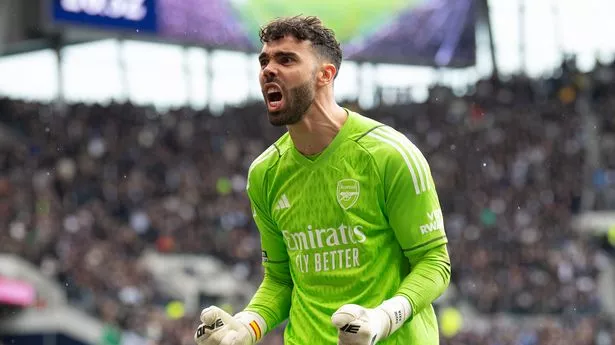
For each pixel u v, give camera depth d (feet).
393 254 27.78
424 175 27.30
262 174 28.81
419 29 196.34
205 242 158.71
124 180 168.66
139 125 189.47
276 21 27.02
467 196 182.91
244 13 178.09
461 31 200.95
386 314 25.35
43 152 171.53
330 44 27.35
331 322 26.50
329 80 27.48
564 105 215.92
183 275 150.82
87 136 180.24
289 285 30.32
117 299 135.13
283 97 26.63
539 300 158.71
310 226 27.96
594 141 205.57
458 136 203.62
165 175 174.70
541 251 169.07
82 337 126.93
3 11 174.91
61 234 142.51
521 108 214.69
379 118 212.64
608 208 189.26
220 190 173.47
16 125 181.47
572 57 229.66
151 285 143.13
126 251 148.87
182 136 188.96
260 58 27.12
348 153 27.55
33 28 176.14
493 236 172.96
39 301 127.24
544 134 205.87
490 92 220.02
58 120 183.62
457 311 149.28
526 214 180.86
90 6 169.89
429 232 27.27
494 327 145.69
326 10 184.96
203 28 176.76
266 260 30.30
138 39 173.99
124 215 161.79
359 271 27.48
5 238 133.28
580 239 177.78
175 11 175.73
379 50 191.01
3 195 148.77
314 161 27.84
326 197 27.66
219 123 197.77
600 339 147.95
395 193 27.12
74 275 134.10
